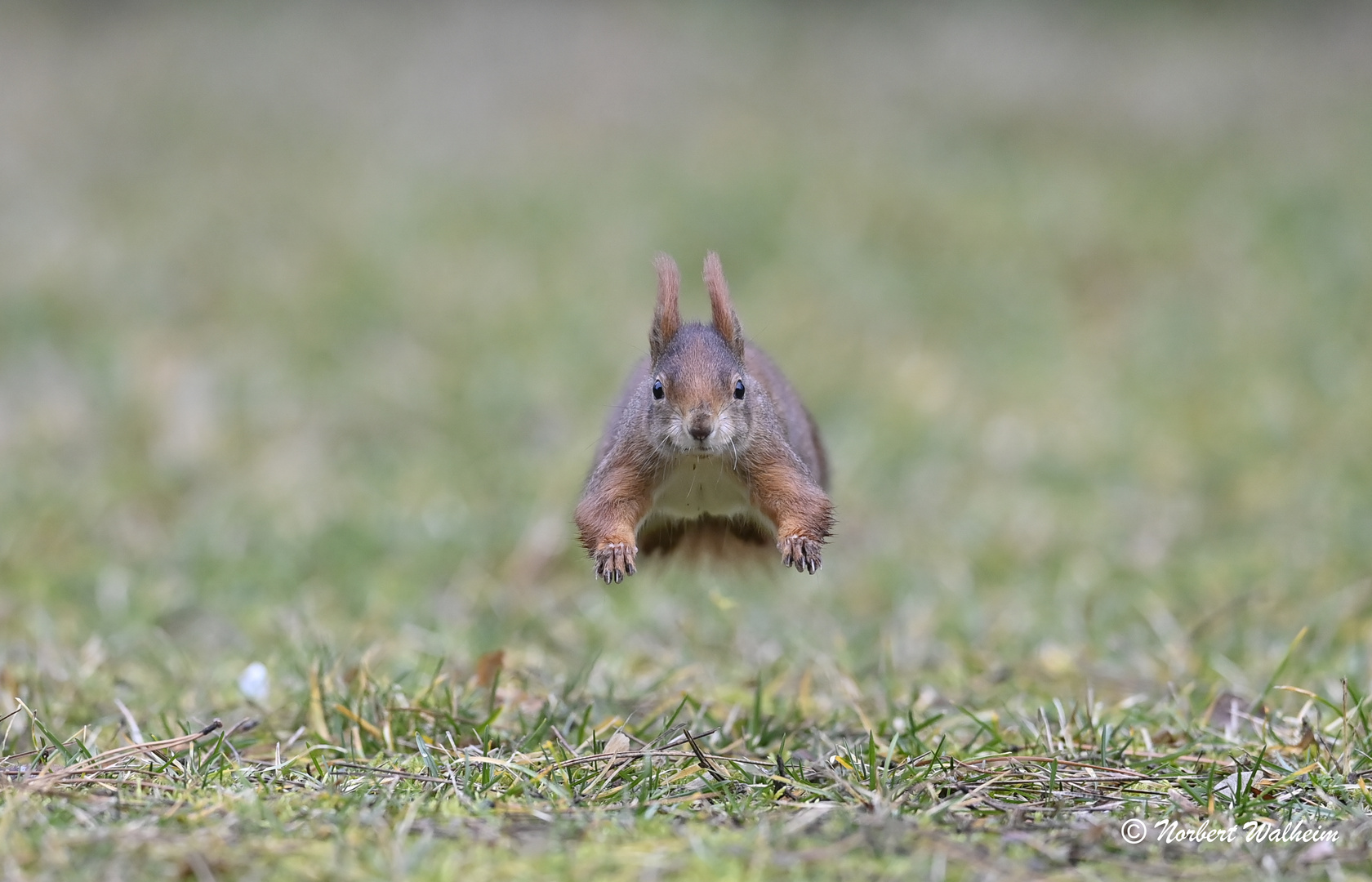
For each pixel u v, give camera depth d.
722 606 8.49
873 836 5.51
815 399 15.44
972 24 29.31
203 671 8.98
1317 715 7.59
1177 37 29.12
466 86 26.28
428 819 5.76
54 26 29.22
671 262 7.28
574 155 23.50
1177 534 12.36
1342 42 28.58
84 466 13.80
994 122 24.95
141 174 22.72
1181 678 8.80
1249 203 21.38
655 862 5.28
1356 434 14.51
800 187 21.83
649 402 7.04
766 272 19.20
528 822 5.73
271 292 18.58
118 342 16.83
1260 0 31.47
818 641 9.78
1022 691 8.62
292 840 5.47
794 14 30.16
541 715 7.55
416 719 7.46
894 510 13.10
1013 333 17.72
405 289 18.50
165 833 5.50
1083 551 12.03
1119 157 23.70
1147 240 20.30
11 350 16.62
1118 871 5.31
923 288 18.77
